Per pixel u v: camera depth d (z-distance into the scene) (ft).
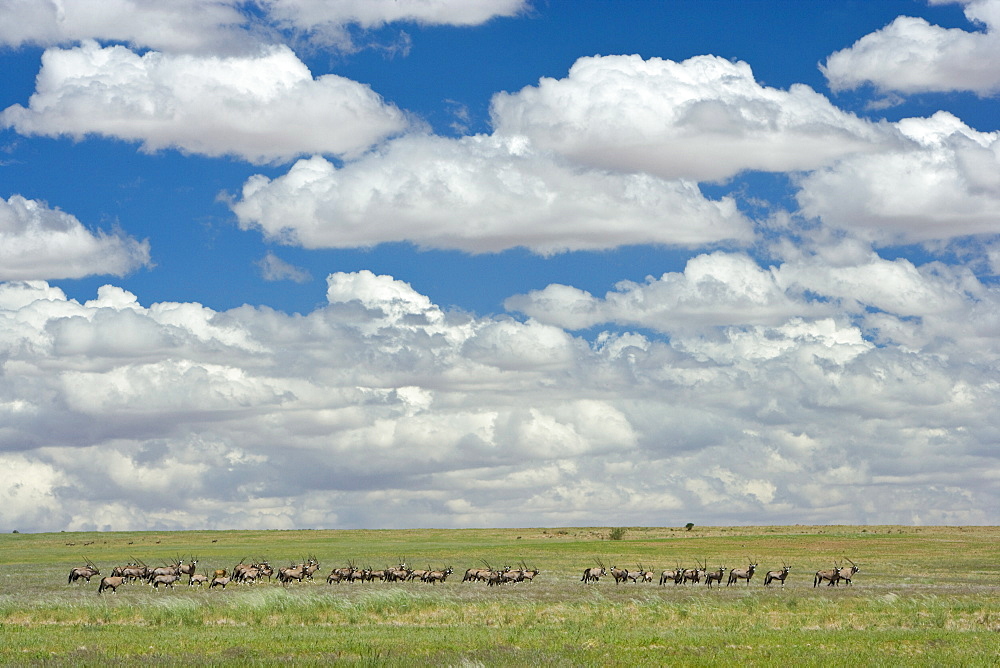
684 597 194.80
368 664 106.63
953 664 108.37
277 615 161.17
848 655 115.75
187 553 441.68
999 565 323.37
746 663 109.40
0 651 118.42
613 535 541.75
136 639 131.13
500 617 159.02
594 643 127.13
